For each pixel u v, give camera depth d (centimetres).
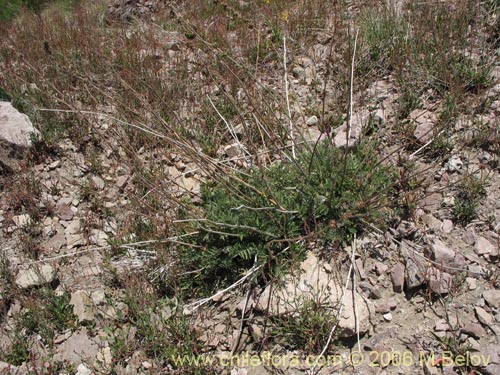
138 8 884
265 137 454
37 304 358
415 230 357
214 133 474
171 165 468
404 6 612
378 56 536
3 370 321
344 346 311
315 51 596
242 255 342
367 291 332
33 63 656
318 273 330
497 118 430
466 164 400
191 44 581
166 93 541
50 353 330
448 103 438
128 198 438
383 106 476
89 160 486
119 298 363
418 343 302
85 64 639
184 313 340
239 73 530
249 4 765
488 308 310
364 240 356
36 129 509
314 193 363
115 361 318
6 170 488
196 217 363
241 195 375
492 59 489
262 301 329
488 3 566
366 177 370
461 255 333
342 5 654
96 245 408
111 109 542
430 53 511
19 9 1099
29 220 430
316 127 475
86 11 943
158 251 366
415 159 414
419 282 323
